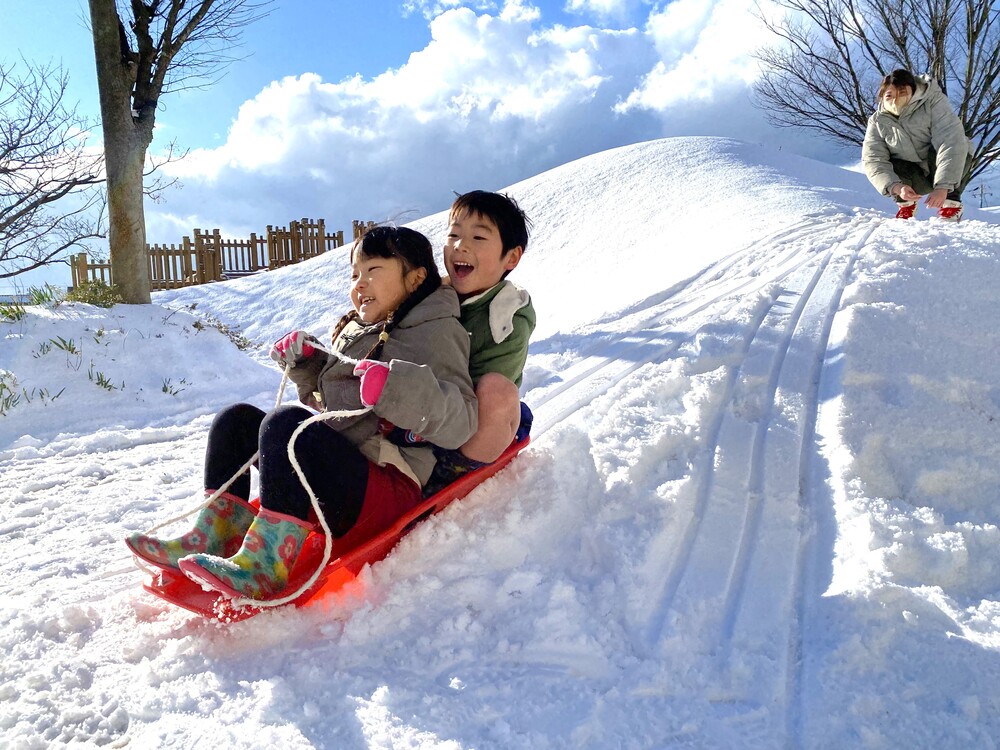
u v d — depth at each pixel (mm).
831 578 2402
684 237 11445
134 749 1843
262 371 7215
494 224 2799
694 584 2391
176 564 2396
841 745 1756
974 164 16156
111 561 3152
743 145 18203
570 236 13930
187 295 13875
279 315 12484
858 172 18516
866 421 3301
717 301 6051
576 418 3779
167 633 2375
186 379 6629
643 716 1875
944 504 2910
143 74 8047
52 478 4398
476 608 2332
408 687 1998
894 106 7395
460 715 1886
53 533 3533
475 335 2832
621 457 3102
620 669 2055
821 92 18188
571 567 2520
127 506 3889
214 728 1891
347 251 15148
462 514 2719
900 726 1797
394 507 2508
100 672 2188
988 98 15844
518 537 2602
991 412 3492
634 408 3615
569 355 5344
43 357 6238
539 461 2980
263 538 2268
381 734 1823
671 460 3145
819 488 2932
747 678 2004
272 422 2322
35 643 2346
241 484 2605
